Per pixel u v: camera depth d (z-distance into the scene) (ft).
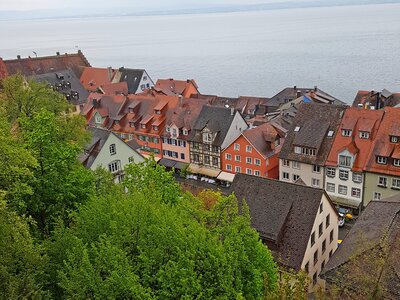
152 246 75.25
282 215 127.54
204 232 78.89
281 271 111.24
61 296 74.33
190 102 278.05
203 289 71.00
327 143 203.10
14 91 162.81
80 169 111.24
